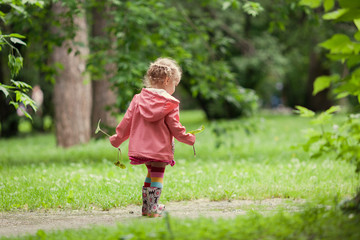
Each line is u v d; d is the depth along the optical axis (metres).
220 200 7.05
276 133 20.50
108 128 12.95
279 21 13.11
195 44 14.30
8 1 8.45
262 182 7.94
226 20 28.25
